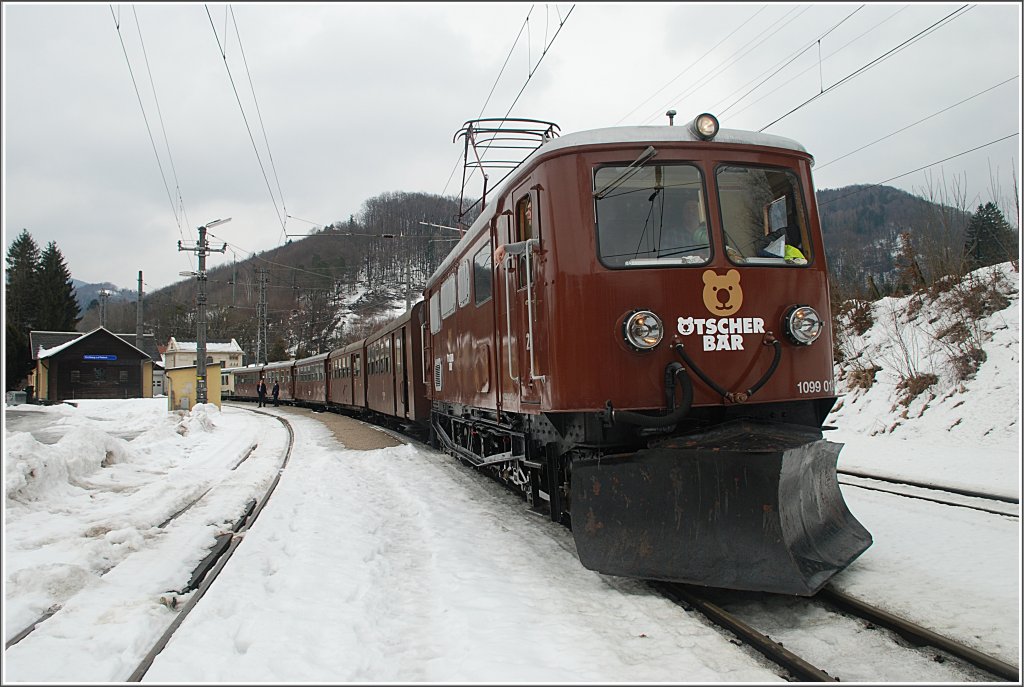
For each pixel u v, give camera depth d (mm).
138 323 43156
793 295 5246
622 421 4867
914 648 3869
